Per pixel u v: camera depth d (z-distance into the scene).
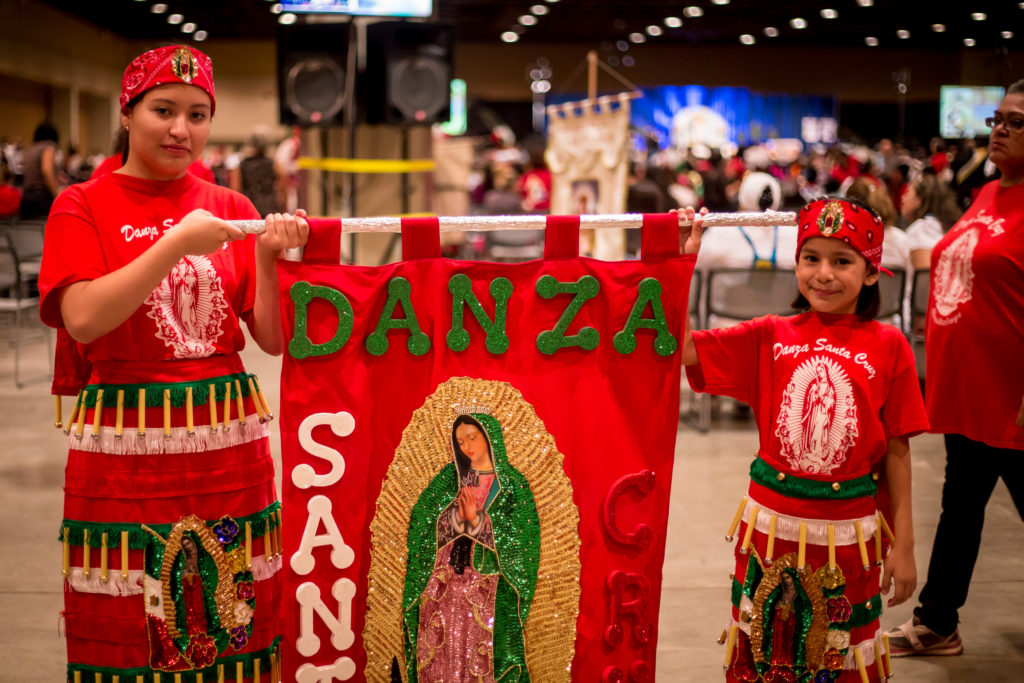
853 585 2.12
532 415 2.05
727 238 5.47
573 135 8.80
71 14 22.27
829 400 2.11
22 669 2.75
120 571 1.92
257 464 2.04
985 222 2.71
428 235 1.99
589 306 2.05
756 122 30.44
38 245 7.00
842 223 2.07
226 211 2.06
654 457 2.09
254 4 20.30
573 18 24.16
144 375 1.93
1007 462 2.73
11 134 20.98
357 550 2.02
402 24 7.32
